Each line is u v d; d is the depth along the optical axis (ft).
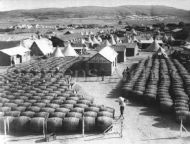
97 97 132.46
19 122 90.84
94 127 90.33
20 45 257.55
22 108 104.06
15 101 114.21
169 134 87.97
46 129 89.81
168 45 331.36
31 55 269.64
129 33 473.26
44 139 85.15
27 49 251.39
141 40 343.87
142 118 103.35
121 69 201.67
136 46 280.10
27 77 163.12
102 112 96.94
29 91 129.29
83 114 95.55
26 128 91.71
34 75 172.04
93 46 343.46
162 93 119.96
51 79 155.43
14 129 92.12
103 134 88.53
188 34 411.95
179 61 222.28
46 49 277.23
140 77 153.07
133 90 128.67
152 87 130.41
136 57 262.67
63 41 324.19
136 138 85.10
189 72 172.35
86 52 278.46
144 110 113.39
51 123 89.56
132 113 109.40
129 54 271.08
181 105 104.01
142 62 211.20
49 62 212.84
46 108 102.42
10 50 228.43
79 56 244.83
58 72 177.78
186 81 141.49
